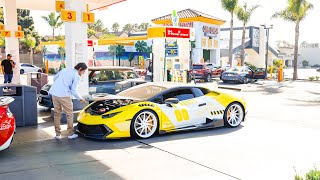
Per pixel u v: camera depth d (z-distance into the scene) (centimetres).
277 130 772
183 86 760
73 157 555
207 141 665
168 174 473
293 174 471
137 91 772
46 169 492
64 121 855
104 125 648
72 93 674
